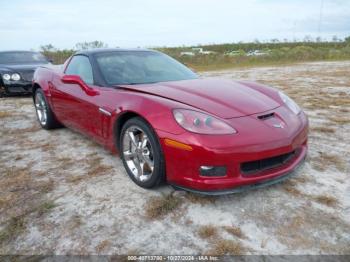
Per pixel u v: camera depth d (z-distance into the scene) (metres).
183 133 2.22
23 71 7.38
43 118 4.64
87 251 1.94
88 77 3.47
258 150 2.23
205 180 2.22
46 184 2.83
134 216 2.28
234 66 17.31
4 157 3.54
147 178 2.58
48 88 4.19
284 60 20.84
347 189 2.57
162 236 2.05
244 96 2.80
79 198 2.56
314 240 1.96
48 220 2.27
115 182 2.82
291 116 2.68
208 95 2.70
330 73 11.59
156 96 2.65
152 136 2.41
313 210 2.28
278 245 1.93
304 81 9.30
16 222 2.26
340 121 4.59
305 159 2.95
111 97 2.90
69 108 3.70
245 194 2.53
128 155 2.79
